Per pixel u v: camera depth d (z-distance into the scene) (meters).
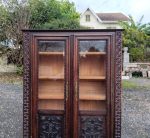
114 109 1.75
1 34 6.16
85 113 1.76
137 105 3.72
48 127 1.78
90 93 1.79
